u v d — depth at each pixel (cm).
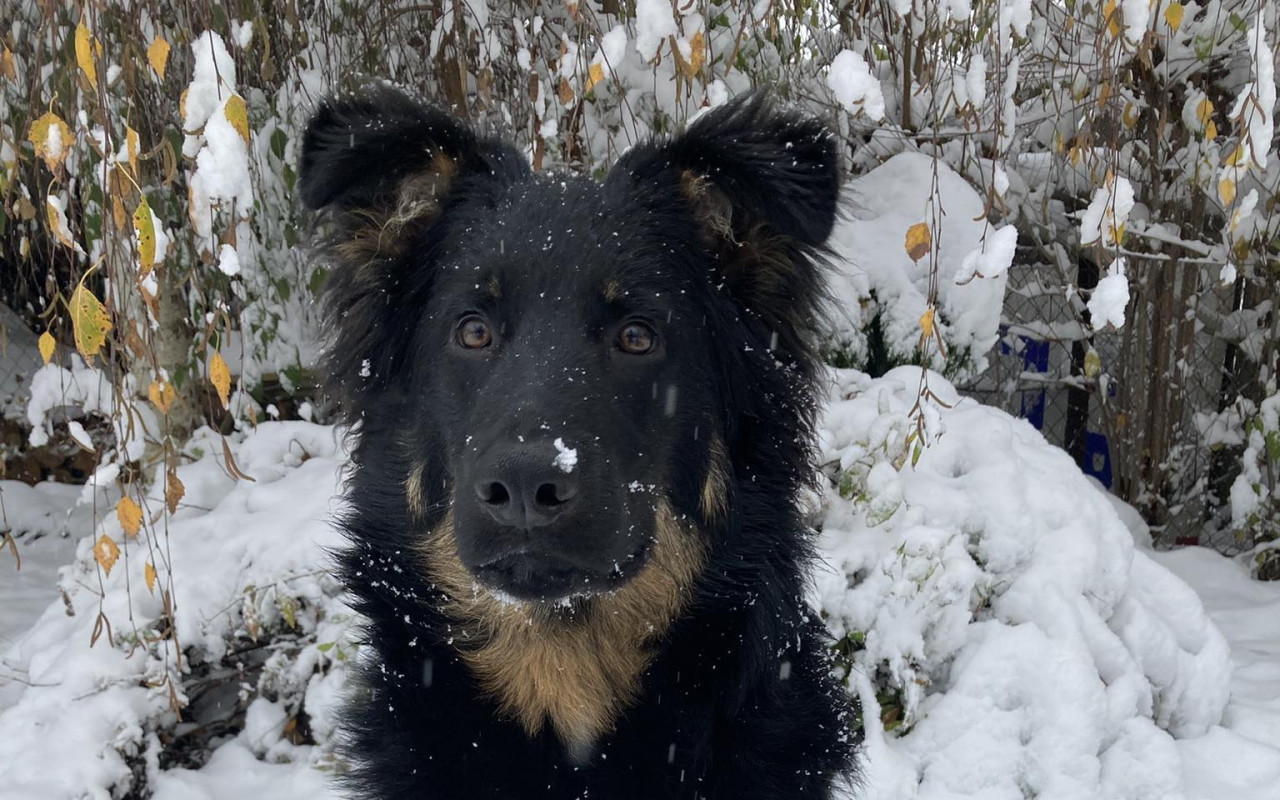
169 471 79
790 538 65
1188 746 91
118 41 91
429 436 62
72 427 84
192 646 92
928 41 112
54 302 80
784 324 66
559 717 61
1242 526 147
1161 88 140
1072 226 161
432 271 64
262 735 93
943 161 124
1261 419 144
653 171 64
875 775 80
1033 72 136
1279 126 138
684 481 61
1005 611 91
